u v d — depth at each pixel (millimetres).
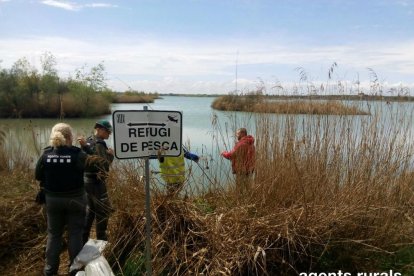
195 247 4172
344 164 5078
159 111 3363
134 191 4680
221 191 5020
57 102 24812
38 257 4914
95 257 4180
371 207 4512
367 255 4359
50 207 4297
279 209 4469
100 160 4660
